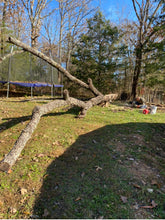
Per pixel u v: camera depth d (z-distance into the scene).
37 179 2.24
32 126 3.07
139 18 11.09
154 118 5.62
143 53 11.18
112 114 5.96
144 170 2.46
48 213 1.69
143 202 1.83
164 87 11.79
